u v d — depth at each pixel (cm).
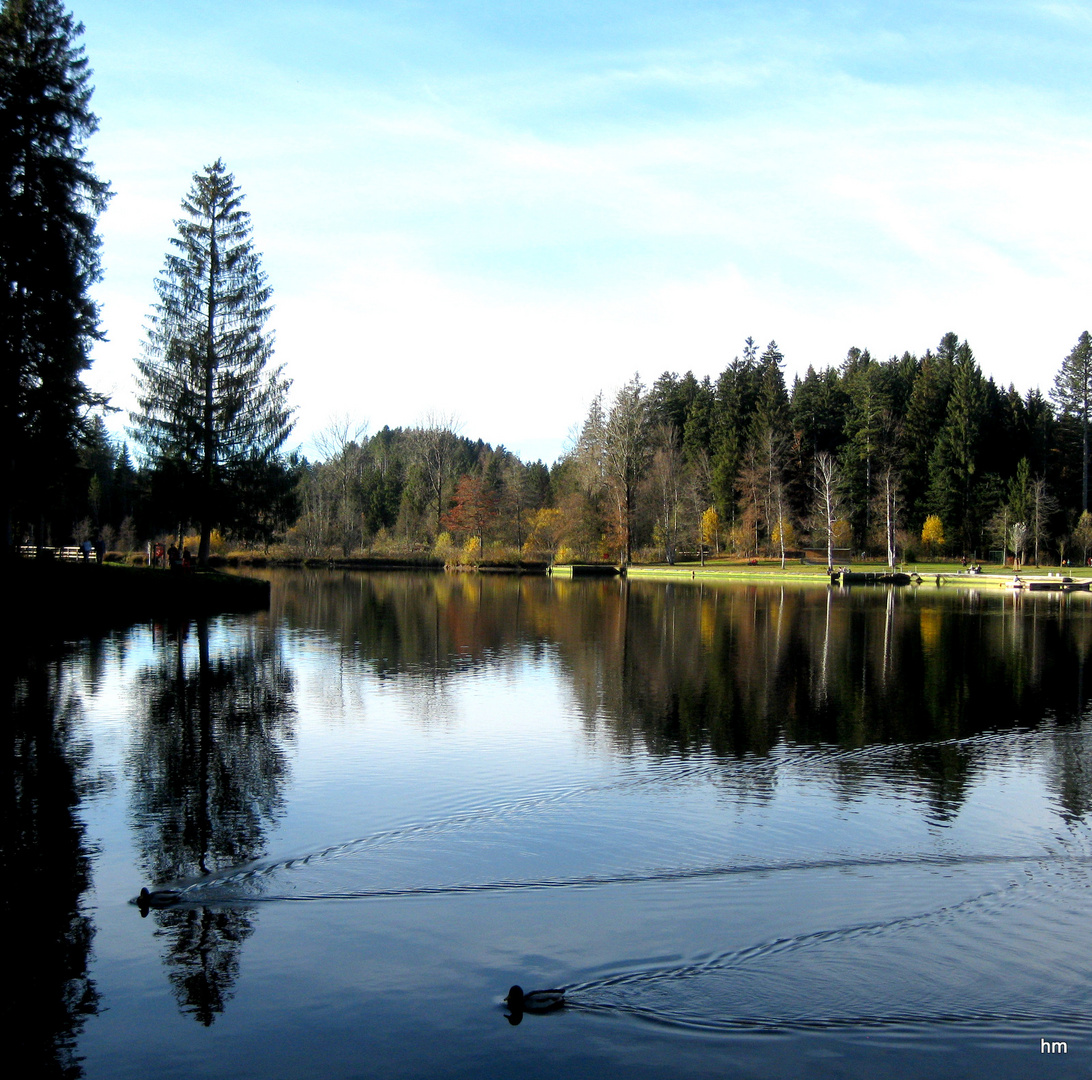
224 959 614
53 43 2603
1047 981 600
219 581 3172
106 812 913
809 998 575
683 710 1495
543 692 1645
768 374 9062
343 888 734
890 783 1073
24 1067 495
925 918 694
